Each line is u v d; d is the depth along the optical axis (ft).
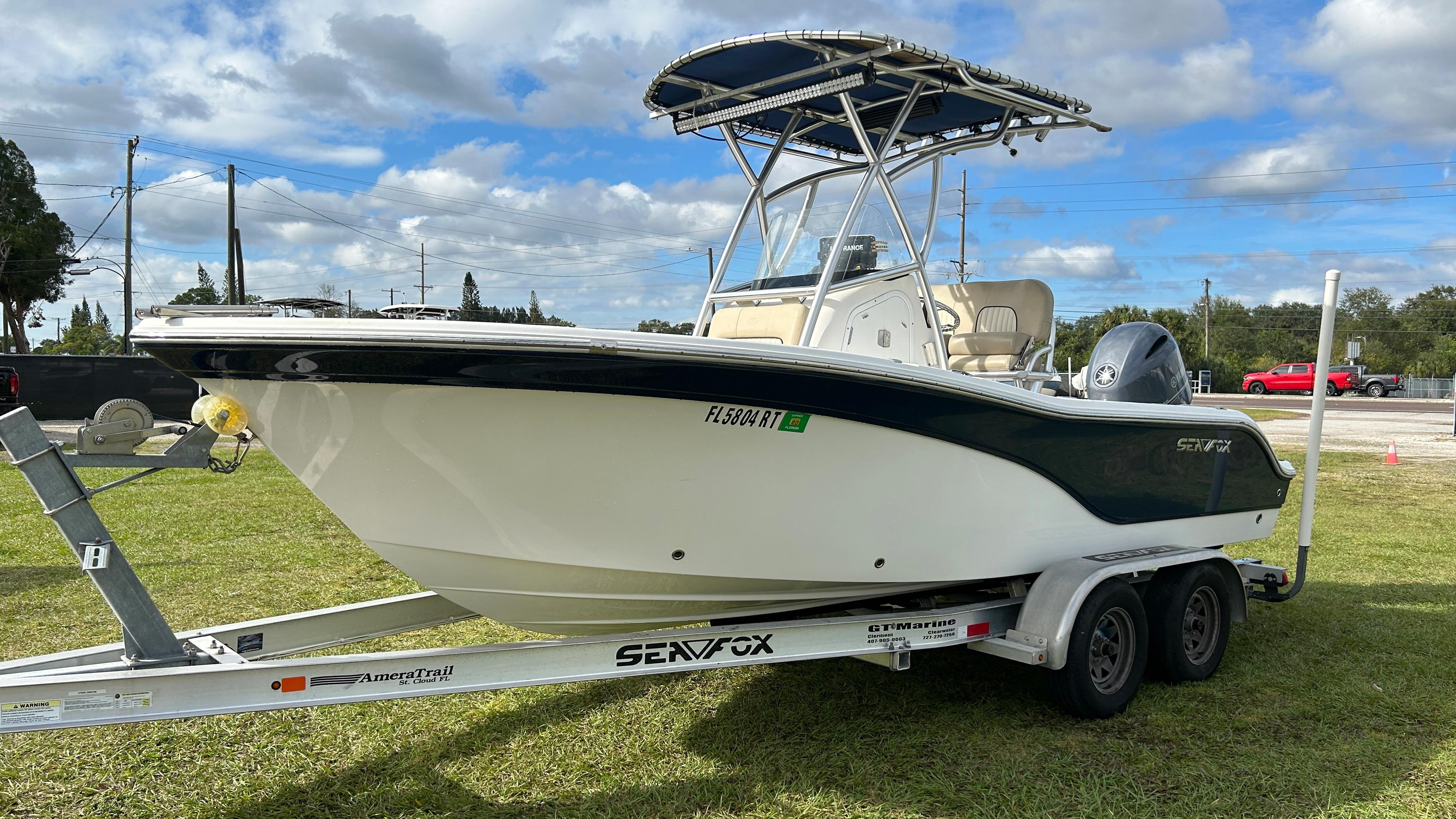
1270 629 16.67
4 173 146.72
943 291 18.12
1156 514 14.49
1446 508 31.55
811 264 13.69
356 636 11.76
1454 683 13.71
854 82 12.60
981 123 15.94
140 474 9.00
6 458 41.01
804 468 10.44
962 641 12.20
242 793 9.93
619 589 10.63
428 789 10.05
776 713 12.37
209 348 8.47
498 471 9.29
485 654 9.32
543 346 8.50
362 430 8.89
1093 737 11.65
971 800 9.90
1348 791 10.09
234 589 18.81
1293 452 50.78
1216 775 10.48
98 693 7.89
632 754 11.03
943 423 11.18
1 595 17.97
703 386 9.39
